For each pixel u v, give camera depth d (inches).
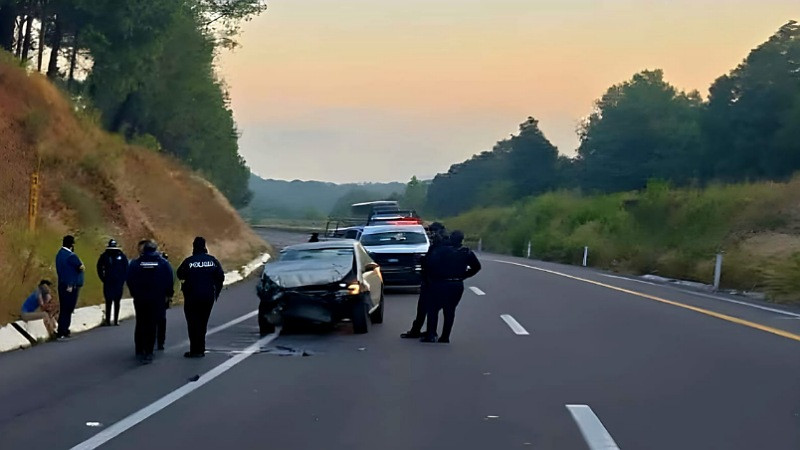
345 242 707.4
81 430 336.8
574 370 470.9
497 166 5442.9
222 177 2701.8
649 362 496.1
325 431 333.1
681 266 1347.2
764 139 3041.3
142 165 1692.9
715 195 1672.0
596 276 1306.6
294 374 467.2
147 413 367.6
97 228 1135.6
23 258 796.0
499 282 1152.8
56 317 688.4
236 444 313.9
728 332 628.1
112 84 1469.0
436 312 593.9
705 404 379.9
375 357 527.8
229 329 681.6
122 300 821.2
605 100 4003.4
